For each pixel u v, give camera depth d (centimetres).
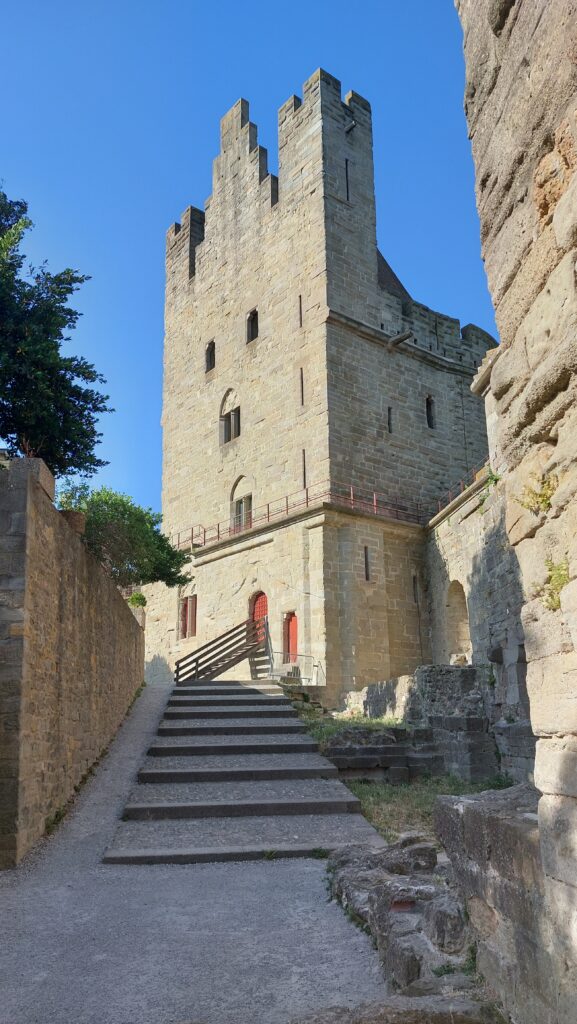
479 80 442
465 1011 379
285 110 3191
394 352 3009
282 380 2941
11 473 901
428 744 1365
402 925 516
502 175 411
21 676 845
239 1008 471
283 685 2088
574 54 331
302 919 641
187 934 605
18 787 829
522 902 365
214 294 3469
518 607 1341
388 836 949
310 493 2706
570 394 342
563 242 342
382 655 2530
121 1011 469
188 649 3106
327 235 2870
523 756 1184
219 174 3597
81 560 1201
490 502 1645
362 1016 381
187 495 3388
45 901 699
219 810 1048
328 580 2516
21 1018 461
